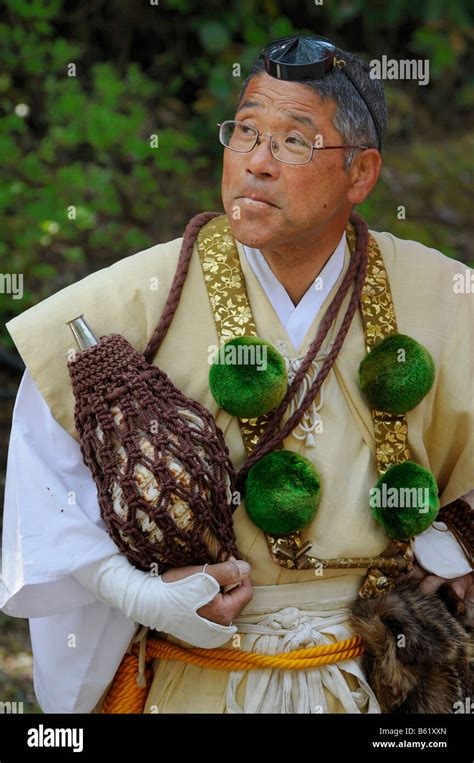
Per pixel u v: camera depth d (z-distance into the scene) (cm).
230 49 1087
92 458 337
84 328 349
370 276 370
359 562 358
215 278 360
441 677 363
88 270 884
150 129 1011
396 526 356
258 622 358
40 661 380
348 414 362
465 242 1018
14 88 977
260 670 360
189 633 339
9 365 827
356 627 361
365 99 344
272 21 1110
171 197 980
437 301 375
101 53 1073
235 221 338
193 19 1082
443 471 388
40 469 353
